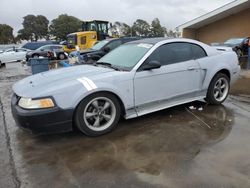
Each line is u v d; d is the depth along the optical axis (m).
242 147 3.70
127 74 4.27
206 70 5.21
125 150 3.70
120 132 4.30
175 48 4.91
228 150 3.62
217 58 5.42
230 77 5.71
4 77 12.59
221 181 2.92
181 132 4.25
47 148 3.85
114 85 4.14
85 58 10.70
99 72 4.36
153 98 4.59
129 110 4.39
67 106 3.82
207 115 5.01
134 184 2.92
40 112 3.69
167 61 4.75
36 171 3.25
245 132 4.21
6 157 3.61
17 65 21.05
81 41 21.91
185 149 3.68
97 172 3.18
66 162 3.44
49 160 3.50
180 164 3.29
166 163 3.33
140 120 4.80
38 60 9.51
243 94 6.79
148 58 4.54
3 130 4.59
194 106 5.54
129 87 4.29
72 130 4.04
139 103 4.45
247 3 20.70
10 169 3.30
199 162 3.32
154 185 2.89
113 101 4.21
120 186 2.90
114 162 3.39
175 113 5.13
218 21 24.39
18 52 23.69
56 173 3.19
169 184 2.90
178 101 4.97
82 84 3.94
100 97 4.08
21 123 3.79
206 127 4.44
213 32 24.89
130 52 4.88
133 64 4.48
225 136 4.07
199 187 2.83
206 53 5.30
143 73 4.41
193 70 5.01
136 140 4.00
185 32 25.33
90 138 4.12
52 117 3.76
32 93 3.81
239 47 17.28
